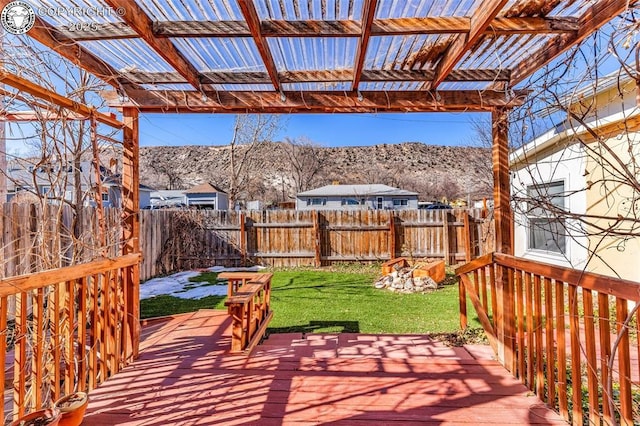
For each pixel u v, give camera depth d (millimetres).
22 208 3969
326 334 3557
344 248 8734
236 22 2143
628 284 1514
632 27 1546
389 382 2445
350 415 2039
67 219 4195
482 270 3080
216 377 2531
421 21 2104
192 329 3662
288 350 3064
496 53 2584
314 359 2850
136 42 2322
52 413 1816
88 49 2447
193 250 8664
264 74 2889
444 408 2109
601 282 1684
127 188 2973
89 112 2535
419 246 8680
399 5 1998
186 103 2977
